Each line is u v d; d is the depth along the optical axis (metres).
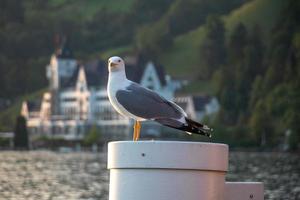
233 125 162.38
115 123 186.25
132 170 12.92
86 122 189.50
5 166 79.44
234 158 99.38
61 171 68.12
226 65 187.62
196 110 185.62
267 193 37.50
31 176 59.28
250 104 160.25
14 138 167.25
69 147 170.88
